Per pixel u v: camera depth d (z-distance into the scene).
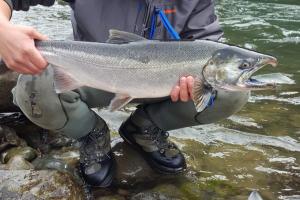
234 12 4.47
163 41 1.19
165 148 1.46
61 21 3.58
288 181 1.42
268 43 3.32
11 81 1.61
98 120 1.39
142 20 1.35
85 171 1.36
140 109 1.47
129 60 1.18
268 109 2.01
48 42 1.16
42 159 1.43
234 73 1.14
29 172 1.23
